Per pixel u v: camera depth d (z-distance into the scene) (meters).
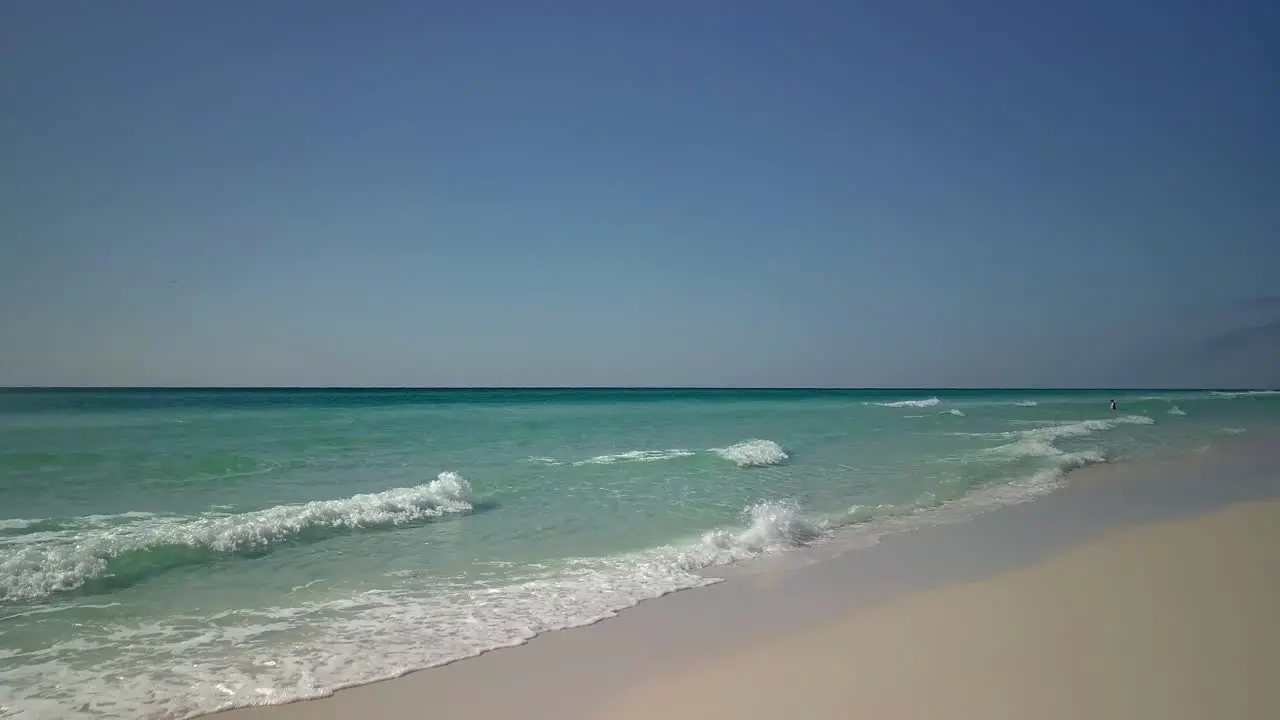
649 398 80.62
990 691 5.43
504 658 6.46
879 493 15.08
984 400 78.94
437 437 24.70
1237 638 6.48
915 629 6.92
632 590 8.54
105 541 9.18
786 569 9.45
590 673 6.10
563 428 29.47
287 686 5.88
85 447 18.95
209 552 9.93
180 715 5.38
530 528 11.75
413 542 10.79
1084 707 5.12
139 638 6.92
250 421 29.44
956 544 10.77
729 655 6.43
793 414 42.31
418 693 5.75
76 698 5.62
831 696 5.45
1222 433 31.28
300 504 12.89
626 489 15.19
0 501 12.53
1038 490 15.67
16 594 7.96
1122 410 50.34
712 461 19.14
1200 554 9.74
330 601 8.08
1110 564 9.27
